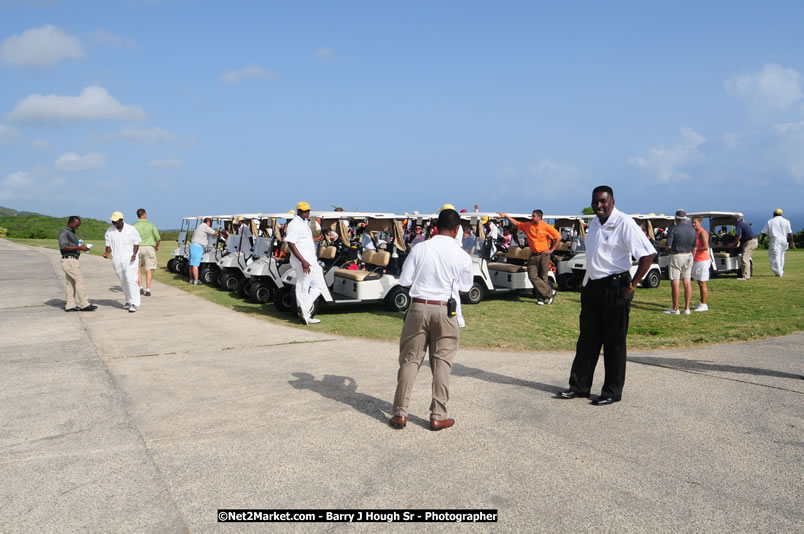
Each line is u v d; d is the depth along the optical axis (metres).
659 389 4.75
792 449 3.51
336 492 3.00
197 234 12.75
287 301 9.21
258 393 4.72
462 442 3.67
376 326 7.96
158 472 3.23
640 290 12.02
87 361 5.80
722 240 14.84
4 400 4.51
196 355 6.10
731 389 4.72
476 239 10.37
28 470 3.25
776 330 7.09
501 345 6.71
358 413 4.23
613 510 2.80
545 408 4.32
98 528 2.64
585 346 4.52
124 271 8.87
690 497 2.92
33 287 11.94
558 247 13.92
